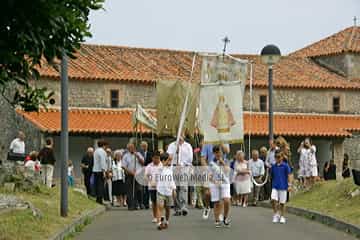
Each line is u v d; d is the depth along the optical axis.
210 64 23.19
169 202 17.89
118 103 42.28
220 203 18.12
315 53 51.19
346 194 21.20
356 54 49.38
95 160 24.58
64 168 18.12
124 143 40.47
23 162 25.56
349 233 16.58
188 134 25.06
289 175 19.31
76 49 11.50
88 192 26.41
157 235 16.19
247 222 19.22
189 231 17.00
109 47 45.81
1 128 34.03
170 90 25.00
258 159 26.95
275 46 26.86
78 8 11.05
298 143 44.09
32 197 20.31
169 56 46.47
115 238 15.61
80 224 17.77
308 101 46.41
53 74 40.06
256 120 44.44
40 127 37.62
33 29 10.40
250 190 24.62
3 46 10.51
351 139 45.50
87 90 41.69
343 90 47.28
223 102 21.38
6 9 10.12
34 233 14.12
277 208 19.28
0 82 11.44
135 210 23.81
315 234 16.48
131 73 42.97
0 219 14.74
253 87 45.38
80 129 38.53
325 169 33.88
